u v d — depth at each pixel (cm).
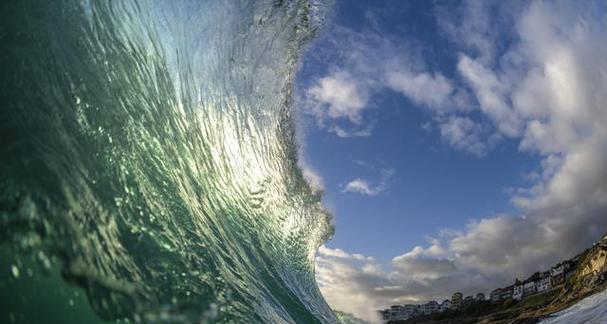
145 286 346
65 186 333
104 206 368
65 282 289
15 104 340
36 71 378
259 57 1134
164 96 691
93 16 516
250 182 1055
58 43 424
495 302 6844
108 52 525
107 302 305
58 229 304
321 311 1062
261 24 1081
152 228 413
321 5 1245
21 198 295
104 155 415
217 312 403
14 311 263
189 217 539
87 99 433
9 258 274
